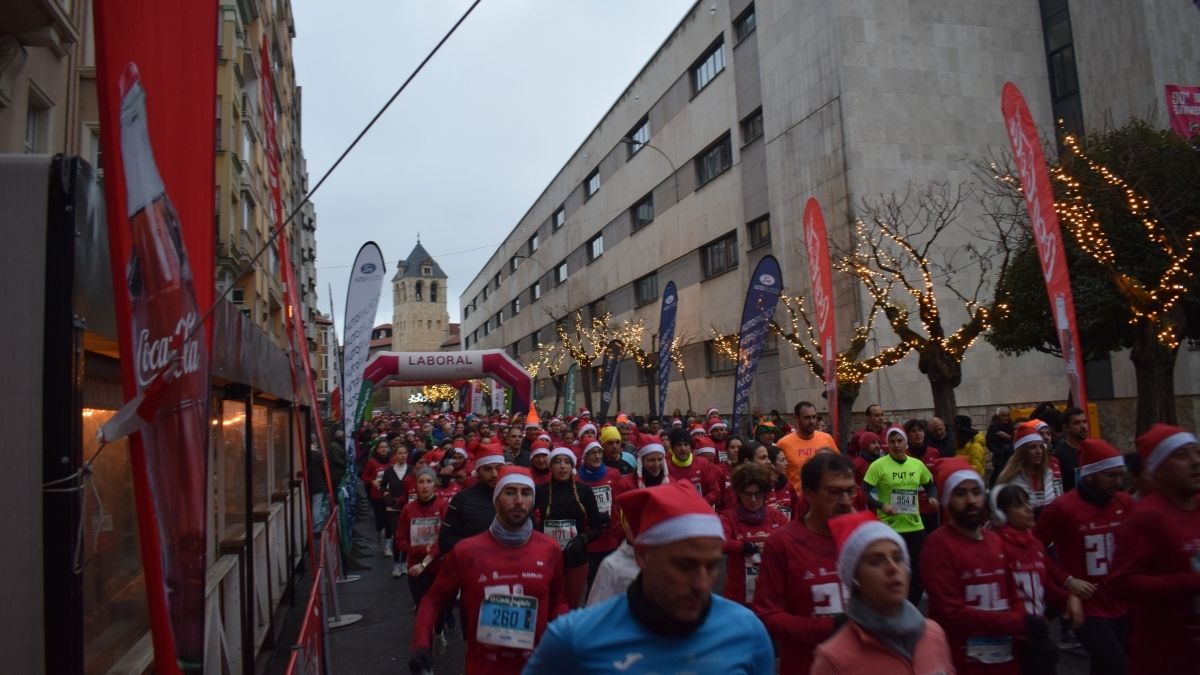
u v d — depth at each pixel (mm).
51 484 2900
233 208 20844
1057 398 21781
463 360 24734
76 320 3039
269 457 10406
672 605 2223
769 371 25250
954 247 20828
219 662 5918
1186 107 19812
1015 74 22312
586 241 44938
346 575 12391
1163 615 3789
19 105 7594
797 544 3998
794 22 23234
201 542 3080
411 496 11062
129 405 2547
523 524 4523
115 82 2570
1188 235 14406
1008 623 3785
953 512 3982
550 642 2324
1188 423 19656
